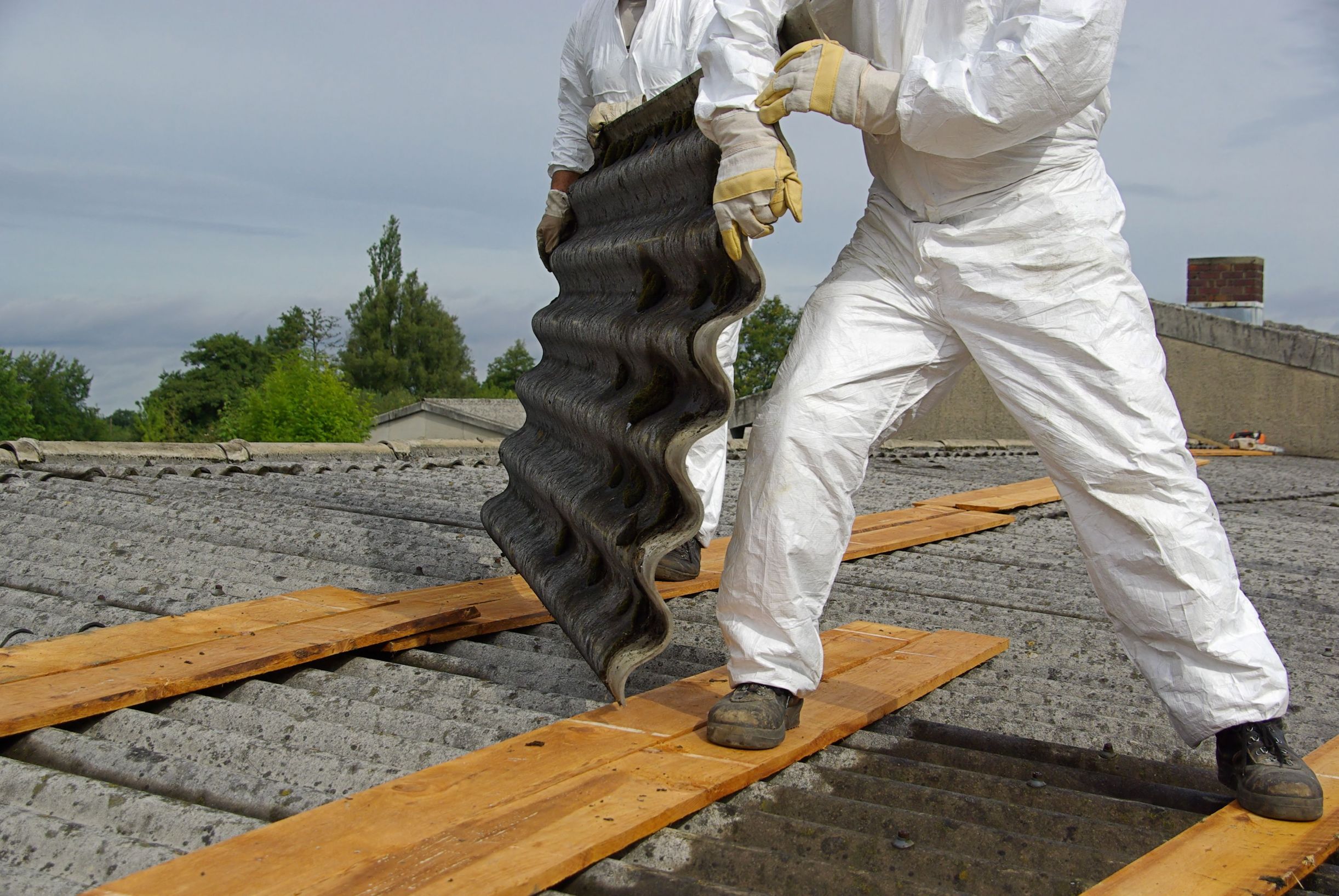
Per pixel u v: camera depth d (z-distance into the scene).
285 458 7.14
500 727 2.65
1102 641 3.76
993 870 2.01
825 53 2.24
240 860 1.82
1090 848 2.16
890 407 2.44
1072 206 2.31
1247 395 16.44
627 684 3.09
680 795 2.14
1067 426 2.32
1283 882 1.95
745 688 2.45
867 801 2.35
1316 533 7.18
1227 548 2.36
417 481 6.82
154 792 2.22
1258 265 18.81
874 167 2.51
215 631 3.17
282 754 2.37
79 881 1.86
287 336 84.56
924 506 7.20
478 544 4.79
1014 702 3.06
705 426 2.24
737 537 2.46
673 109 2.84
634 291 2.91
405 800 2.08
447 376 83.25
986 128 2.15
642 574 2.28
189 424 74.25
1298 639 3.93
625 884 1.90
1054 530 6.70
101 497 5.12
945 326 2.43
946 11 2.31
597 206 3.49
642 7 4.19
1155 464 2.29
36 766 2.26
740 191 2.22
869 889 1.93
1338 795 2.35
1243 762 2.30
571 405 3.12
